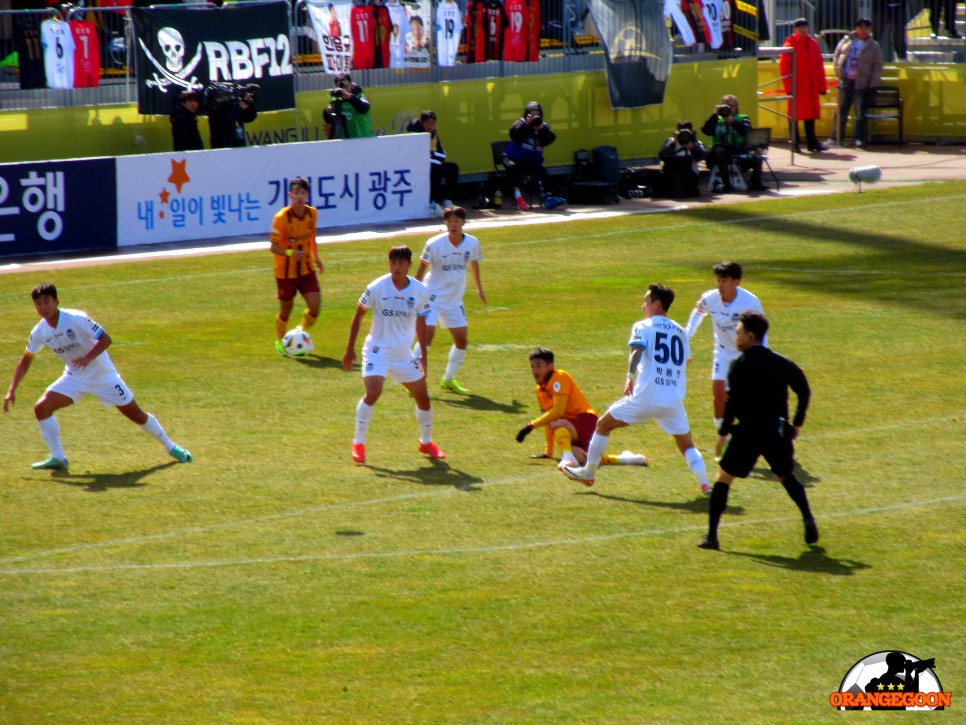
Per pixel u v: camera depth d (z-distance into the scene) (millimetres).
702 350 53750
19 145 79312
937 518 33281
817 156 120688
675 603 27969
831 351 52344
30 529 33031
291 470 38281
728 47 115375
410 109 95188
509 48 99875
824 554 30875
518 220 88688
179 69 83875
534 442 41500
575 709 23156
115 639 26375
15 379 37938
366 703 23500
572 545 31797
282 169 82812
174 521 33719
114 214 76750
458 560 30781
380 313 38594
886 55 131125
